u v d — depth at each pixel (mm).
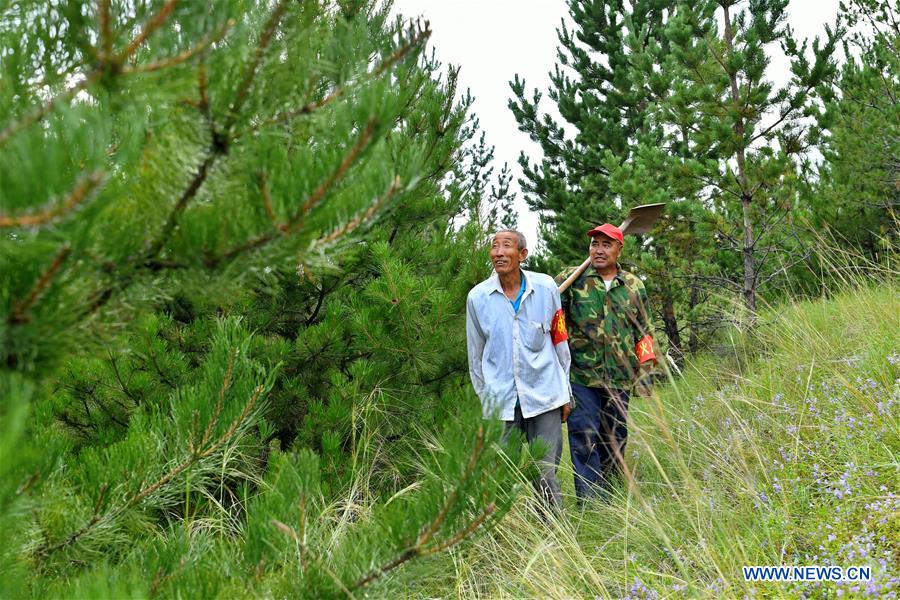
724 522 3256
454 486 1912
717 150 7914
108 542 2229
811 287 8695
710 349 7551
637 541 3463
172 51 1312
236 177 1426
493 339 4105
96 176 1106
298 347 4422
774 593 2686
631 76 9719
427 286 4480
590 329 4445
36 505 1771
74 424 3863
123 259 1356
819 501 3291
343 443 4484
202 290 1443
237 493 3965
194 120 1401
